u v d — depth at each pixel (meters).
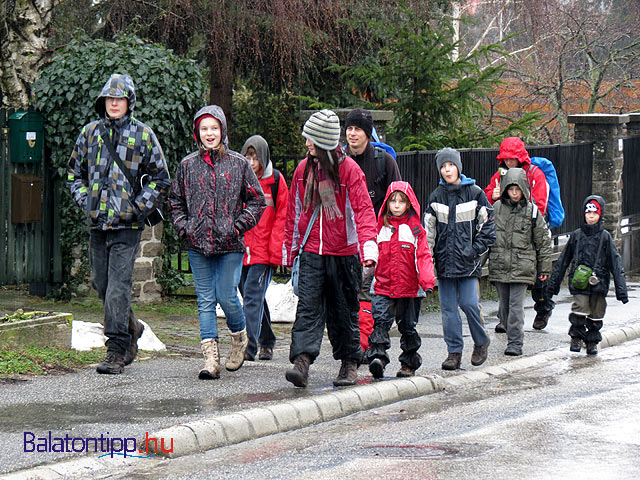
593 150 34.94
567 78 50.41
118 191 14.82
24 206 21.84
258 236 16.70
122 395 13.59
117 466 10.73
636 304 26.72
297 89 34.06
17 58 24.31
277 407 12.81
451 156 16.91
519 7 36.53
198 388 14.27
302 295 14.53
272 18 28.02
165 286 24.36
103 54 22.92
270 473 10.52
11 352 15.41
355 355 14.85
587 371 17.39
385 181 16.88
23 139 22.14
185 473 10.55
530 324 22.95
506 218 19.47
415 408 14.10
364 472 10.47
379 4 30.39
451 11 35.34
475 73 30.80
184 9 28.58
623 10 52.59
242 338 15.68
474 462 10.86
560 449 11.45
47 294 23.61
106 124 14.95
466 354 18.72
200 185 14.89
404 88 30.48
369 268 15.87
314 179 14.43
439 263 17.00
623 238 36.72
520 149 22.19
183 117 23.45
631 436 12.12
